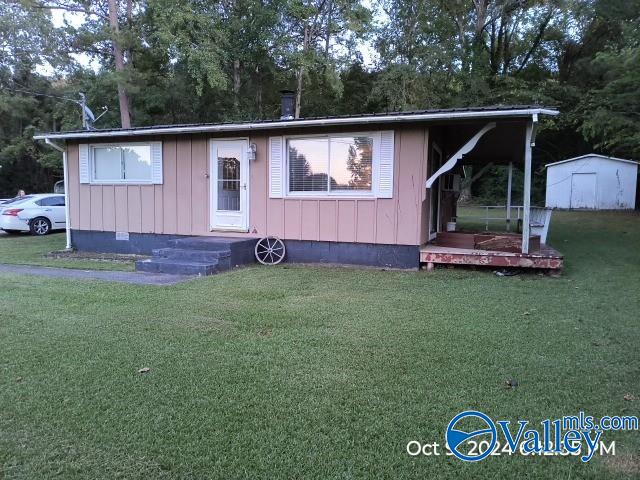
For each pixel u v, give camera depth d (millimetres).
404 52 25406
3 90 27047
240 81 23516
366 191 8266
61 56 24625
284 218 8836
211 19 20156
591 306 5402
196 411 2879
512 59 27062
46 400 3010
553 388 3213
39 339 4176
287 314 5020
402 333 4367
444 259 7812
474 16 25375
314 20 23578
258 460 2396
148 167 9828
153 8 19812
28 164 31281
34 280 6965
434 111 7223
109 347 3979
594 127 13016
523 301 5641
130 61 22172
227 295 5945
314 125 8133
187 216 9555
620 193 20750
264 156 8891
